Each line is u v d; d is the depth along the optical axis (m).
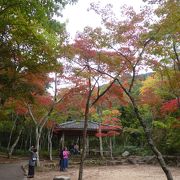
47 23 11.29
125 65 15.16
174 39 12.91
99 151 39.50
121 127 38.12
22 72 13.70
